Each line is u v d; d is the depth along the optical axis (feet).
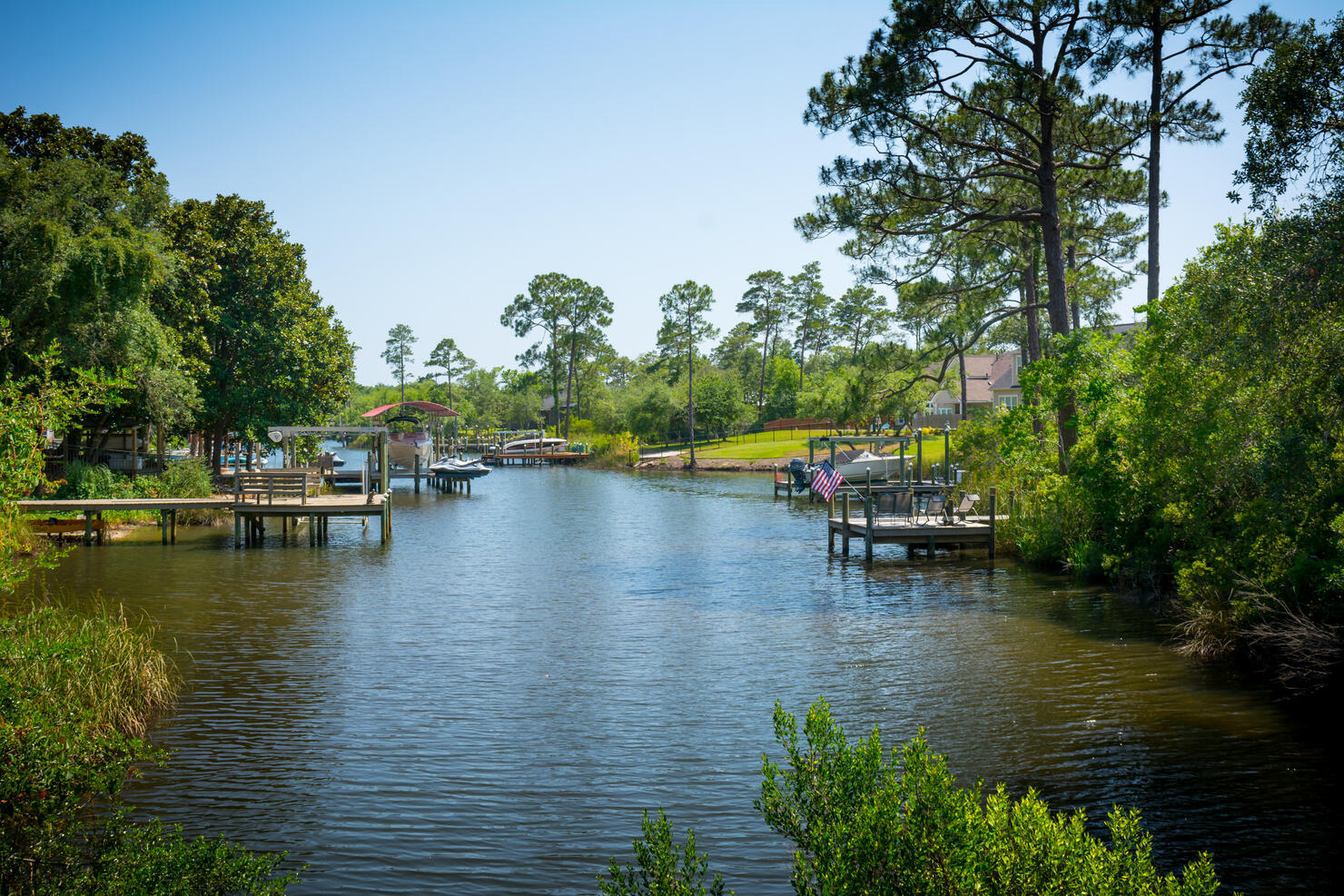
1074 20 76.54
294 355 128.06
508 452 277.23
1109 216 100.42
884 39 79.25
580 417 346.74
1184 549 53.98
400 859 23.80
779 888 22.08
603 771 29.89
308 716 35.29
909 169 81.10
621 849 24.41
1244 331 41.34
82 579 65.05
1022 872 14.32
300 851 24.20
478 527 106.83
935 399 262.47
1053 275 79.87
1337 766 29.14
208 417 126.82
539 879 22.81
